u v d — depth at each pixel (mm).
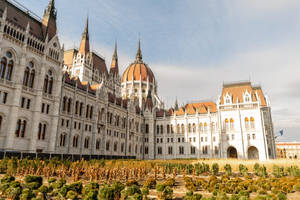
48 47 61625
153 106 127812
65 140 65000
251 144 91562
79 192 22359
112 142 86312
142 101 124812
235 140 94062
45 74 60438
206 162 58719
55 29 69688
